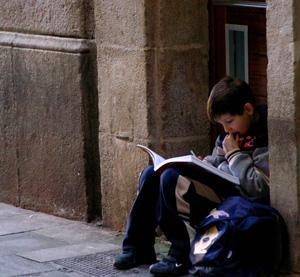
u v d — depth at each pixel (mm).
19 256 8523
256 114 7574
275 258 7324
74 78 9359
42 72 9734
